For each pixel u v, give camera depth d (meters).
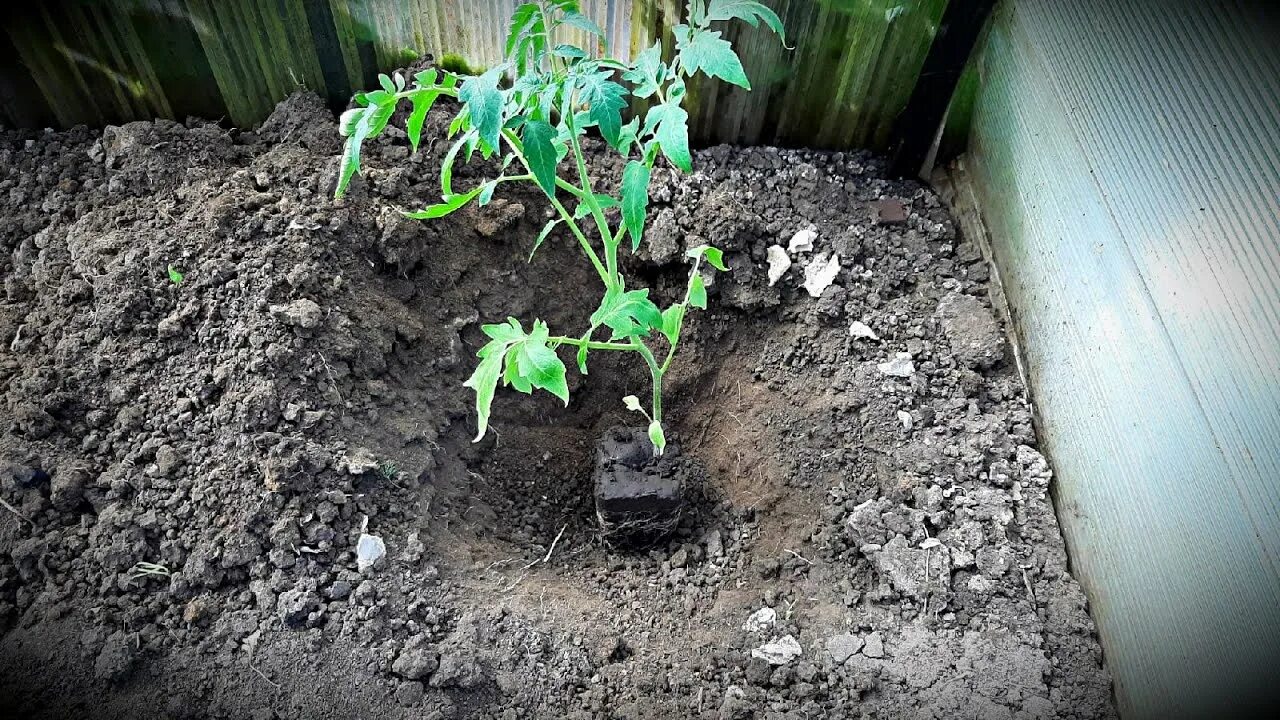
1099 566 1.56
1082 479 1.62
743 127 2.20
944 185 2.23
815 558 1.72
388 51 2.02
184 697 1.38
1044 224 1.76
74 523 1.52
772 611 1.63
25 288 1.75
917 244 2.10
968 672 1.51
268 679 1.41
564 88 1.28
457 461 1.80
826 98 2.12
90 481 1.53
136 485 1.53
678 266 2.01
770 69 2.05
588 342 1.47
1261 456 1.13
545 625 1.56
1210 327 1.24
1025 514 1.72
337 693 1.41
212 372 1.61
